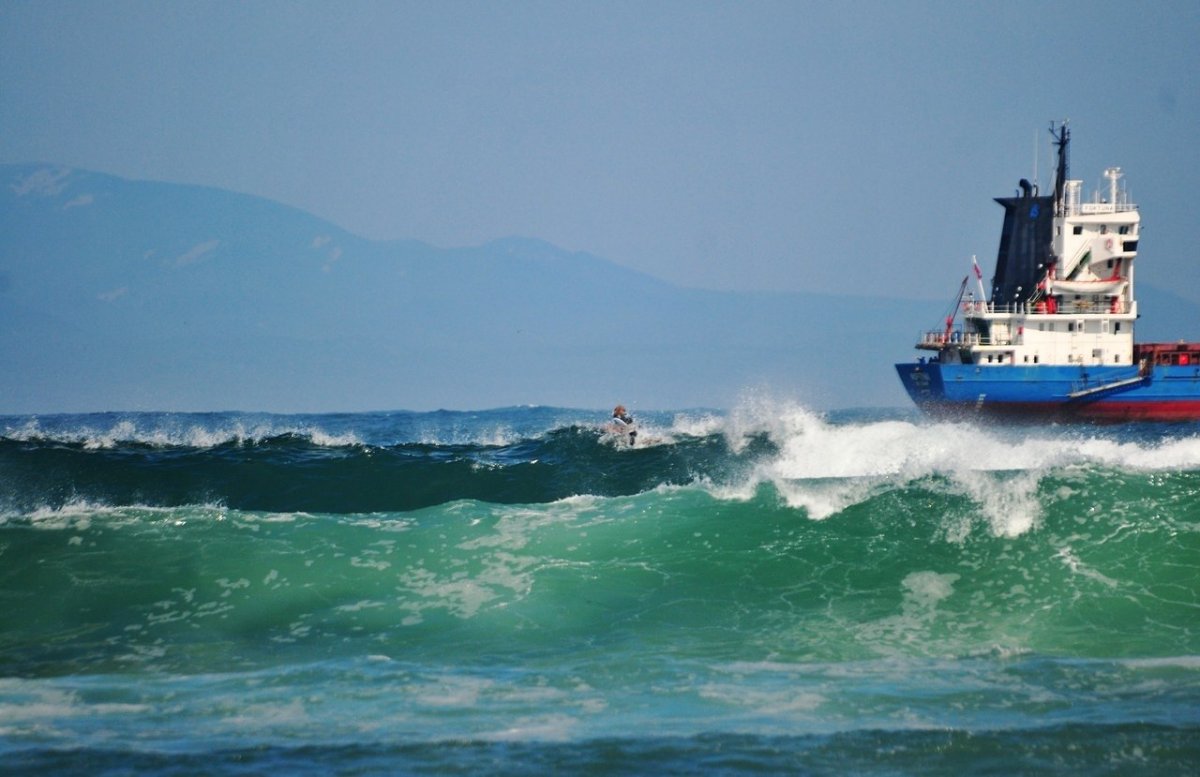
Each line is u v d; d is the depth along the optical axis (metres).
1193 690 57.69
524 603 72.38
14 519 84.75
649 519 85.06
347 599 73.12
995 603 72.75
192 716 55.34
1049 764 48.62
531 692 58.59
